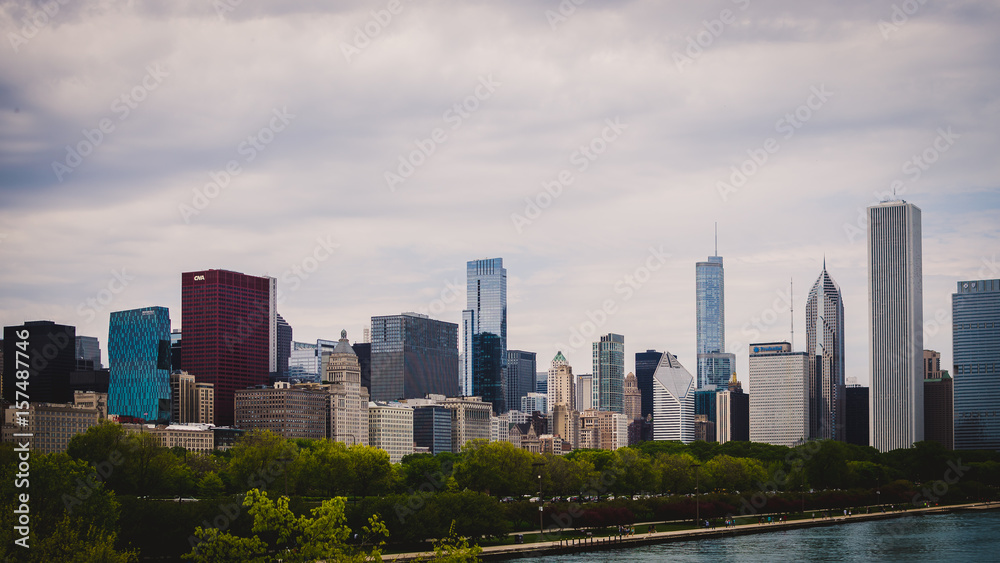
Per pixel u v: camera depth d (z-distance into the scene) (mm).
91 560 159375
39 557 161125
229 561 152875
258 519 152500
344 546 154000
